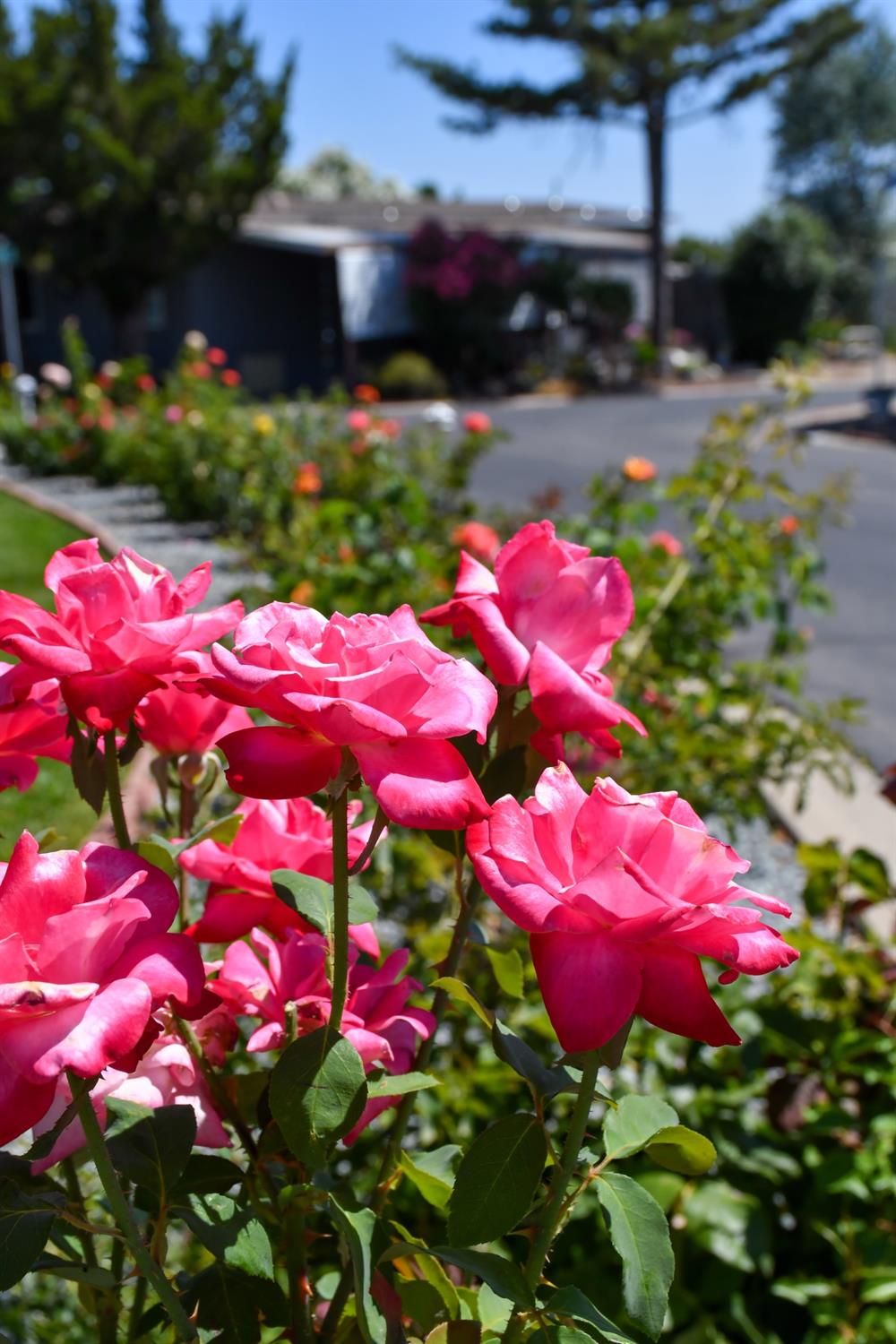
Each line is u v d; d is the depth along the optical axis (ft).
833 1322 5.49
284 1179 3.36
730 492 12.88
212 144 79.56
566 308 95.55
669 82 85.20
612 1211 2.86
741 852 13.34
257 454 28.99
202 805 3.74
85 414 40.98
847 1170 5.87
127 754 3.27
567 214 128.67
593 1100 3.00
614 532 13.53
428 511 17.84
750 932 2.57
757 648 23.15
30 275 88.63
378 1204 3.47
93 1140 2.64
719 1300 5.53
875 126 139.54
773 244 109.40
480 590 3.58
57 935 2.35
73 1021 2.26
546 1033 6.13
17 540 28.91
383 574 12.34
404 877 9.04
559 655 3.46
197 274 88.22
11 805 12.79
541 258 97.25
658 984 2.57
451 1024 7.20
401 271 91.66
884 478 46.93
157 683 2.88
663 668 11.69
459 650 9.69
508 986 3.56
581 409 77.41
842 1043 6.38
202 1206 3.09
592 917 2.55
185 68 80.94
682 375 97.81
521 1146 2.81
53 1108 2.89
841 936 7.56
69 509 34.12
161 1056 3.14
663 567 13.05
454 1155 3.48
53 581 3.03
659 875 2.62
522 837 2.65
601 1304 5.29
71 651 2.78
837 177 144.25
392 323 92.07
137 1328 3.43
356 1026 3.19
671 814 2.73
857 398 81.30
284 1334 3.50
